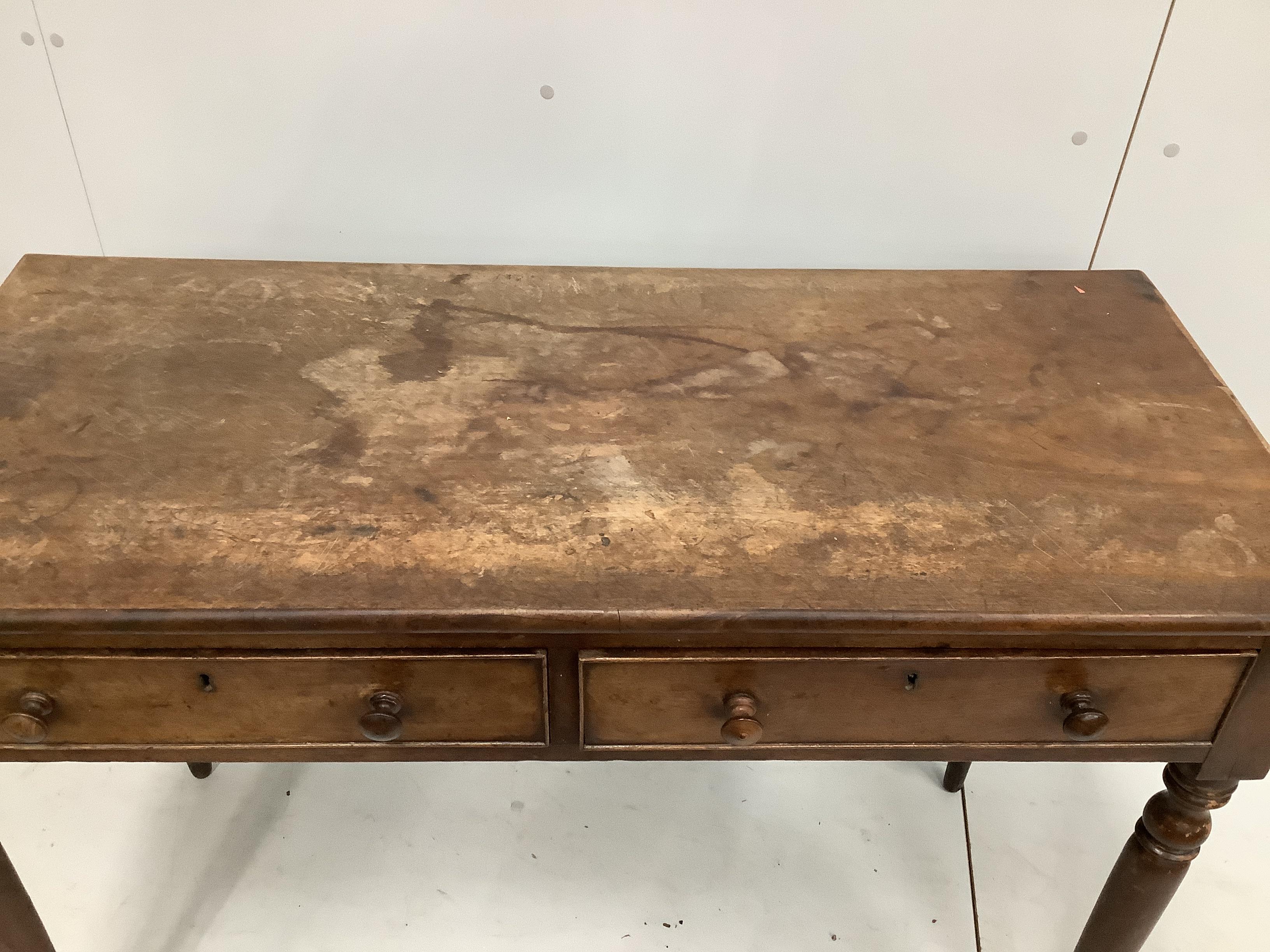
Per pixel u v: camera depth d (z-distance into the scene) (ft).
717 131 4.79
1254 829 5.45
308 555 3.01
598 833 5.40
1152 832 3.61
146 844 5.20
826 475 3.41
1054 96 4.66
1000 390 3.83
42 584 2.89
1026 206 4.99
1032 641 3.08
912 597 2.95
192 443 3.42
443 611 2.86
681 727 3.30
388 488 3.27
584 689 3.17
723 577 2.99
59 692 3.10
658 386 3.80
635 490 3.31
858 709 3.27
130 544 3.02
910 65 4.59
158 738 3.25
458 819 5.43
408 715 3.22
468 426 3.56
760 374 3.89
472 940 4.88
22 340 3.86
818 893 5.14
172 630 2.84
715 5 4.44
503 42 4.55
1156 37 4.49
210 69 4.65
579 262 5.22
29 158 4.92
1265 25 4.43
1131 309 4.33
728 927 4.98
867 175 4.91
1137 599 2.97
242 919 4.91
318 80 4.66
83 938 4.77
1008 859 5.32
